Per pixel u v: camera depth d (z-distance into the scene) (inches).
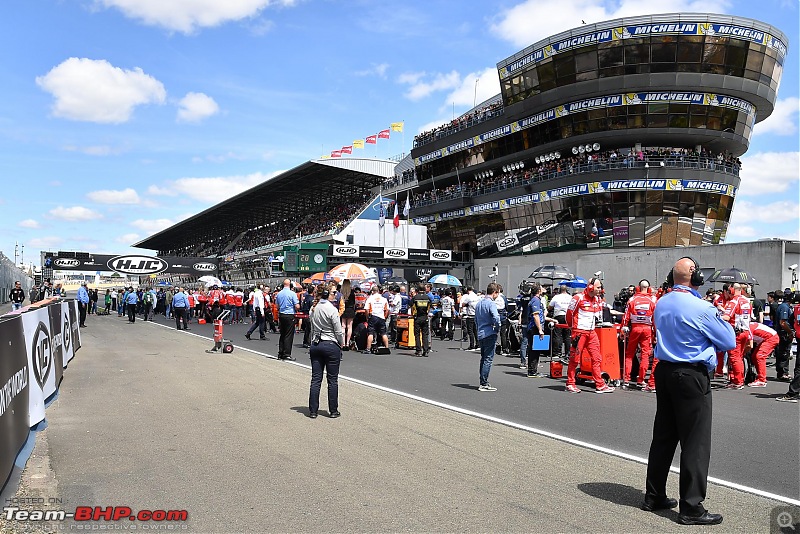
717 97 1541.6
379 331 701.9
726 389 469.7
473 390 438.9
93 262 2297.0
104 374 489.4
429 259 1824.6
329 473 232.8
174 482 221.6
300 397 395.2
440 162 2262.6
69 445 271.3
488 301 436.8
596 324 466.0
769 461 258.5
